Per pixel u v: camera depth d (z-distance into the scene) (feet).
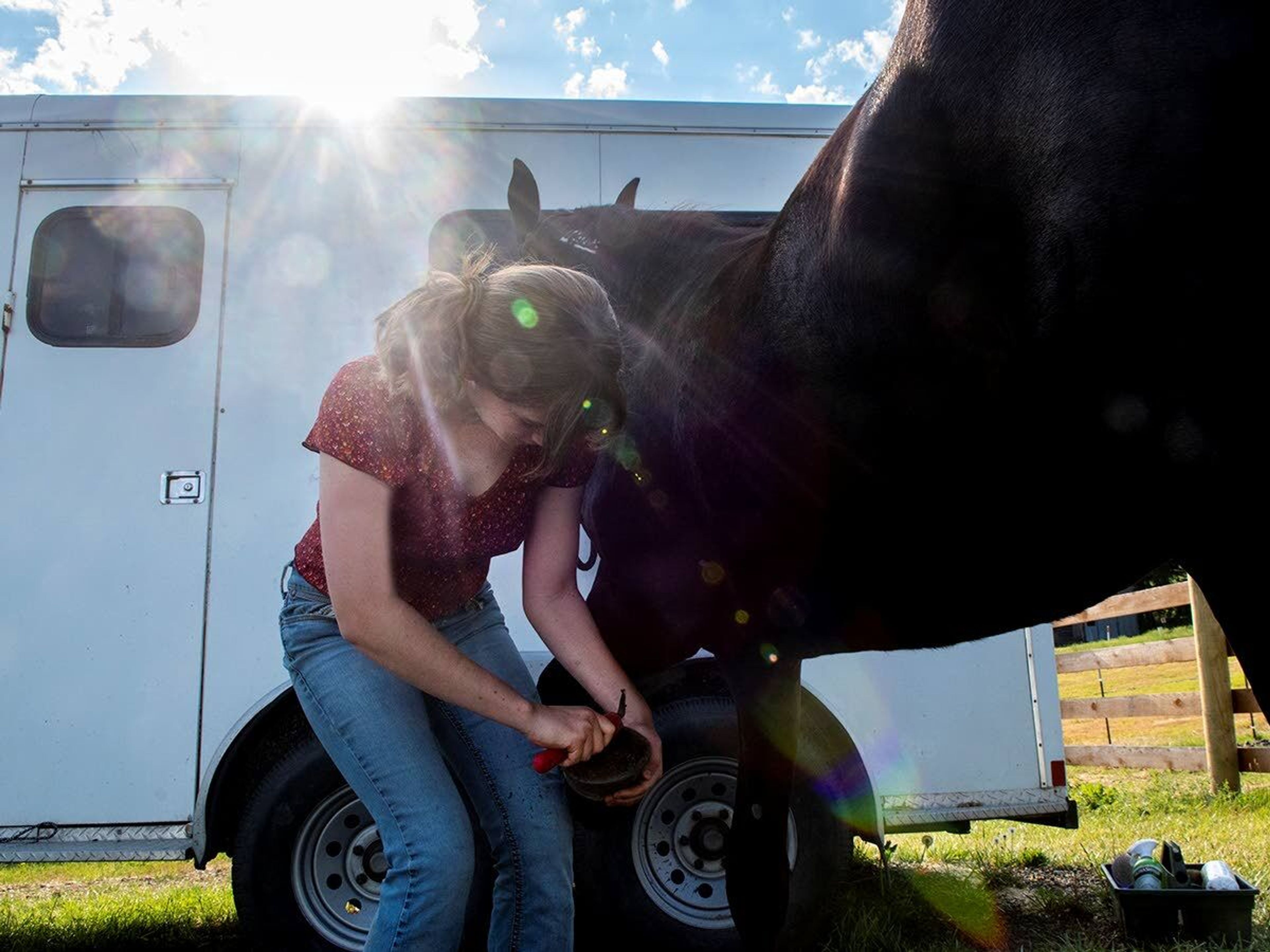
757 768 7.38
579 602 6.44
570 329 5.03
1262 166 3.49
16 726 10.46
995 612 5.86
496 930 5.85
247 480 10.94
